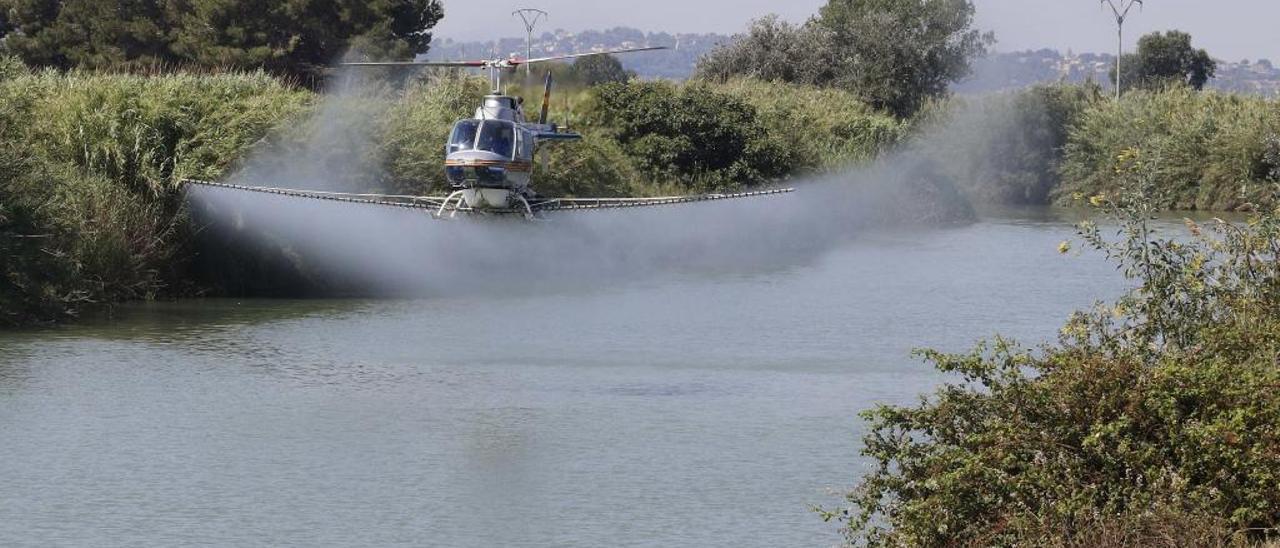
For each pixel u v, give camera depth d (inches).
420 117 2491.4
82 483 1002.1
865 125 4097.0
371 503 952.3
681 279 2449.6
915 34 5703.7
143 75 2405.3
